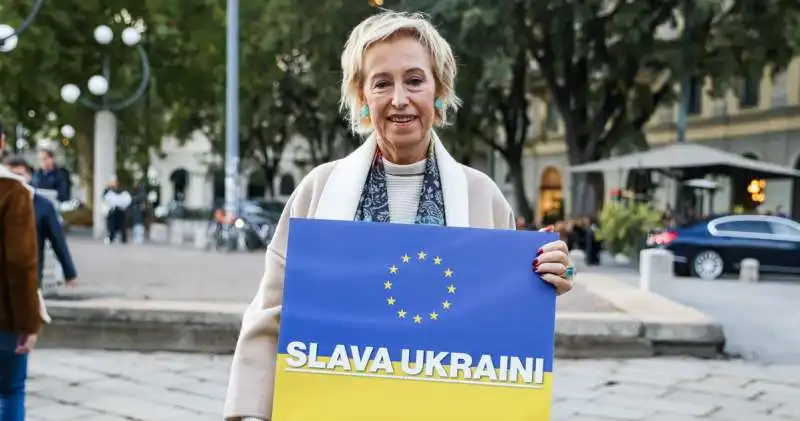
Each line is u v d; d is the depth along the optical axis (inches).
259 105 1197.1
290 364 70.3
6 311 128.2
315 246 72.2
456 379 69.9
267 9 879.7
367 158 77.6
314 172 80.6
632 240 665.0
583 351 255.1
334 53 812.0
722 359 256.5
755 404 199.5
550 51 820.0
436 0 682.2
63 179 539.5
